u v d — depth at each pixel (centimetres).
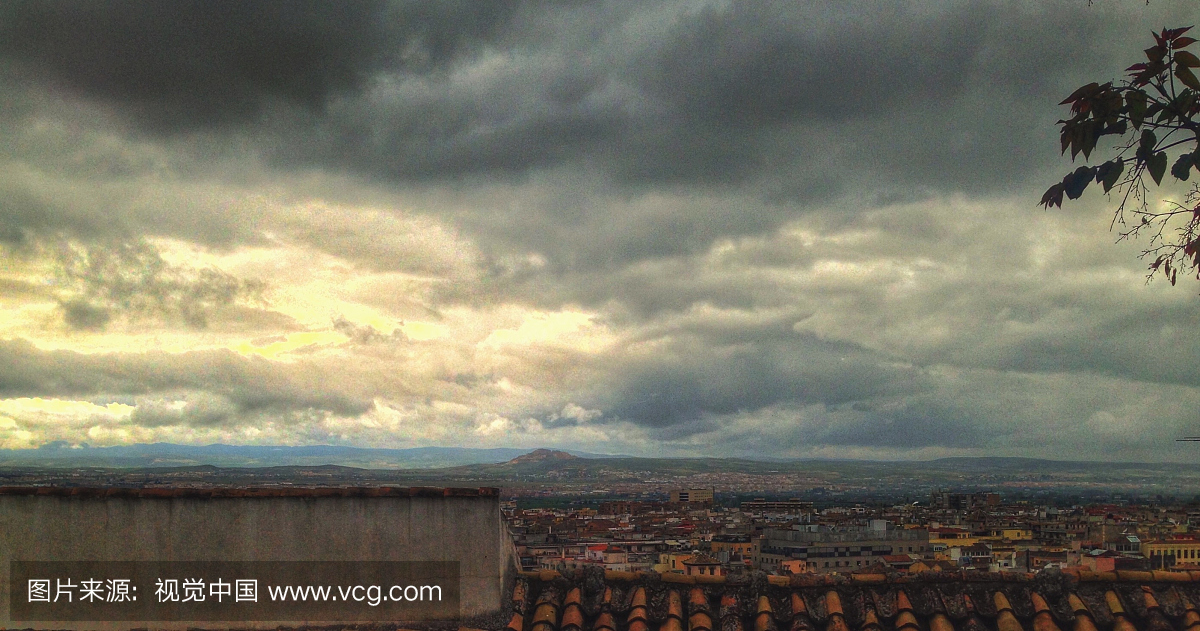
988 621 1066
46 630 1027
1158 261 727
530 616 1091
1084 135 691
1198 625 1035
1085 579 1105
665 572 1150
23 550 1041
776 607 1099
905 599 1091
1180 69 668
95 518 1049
